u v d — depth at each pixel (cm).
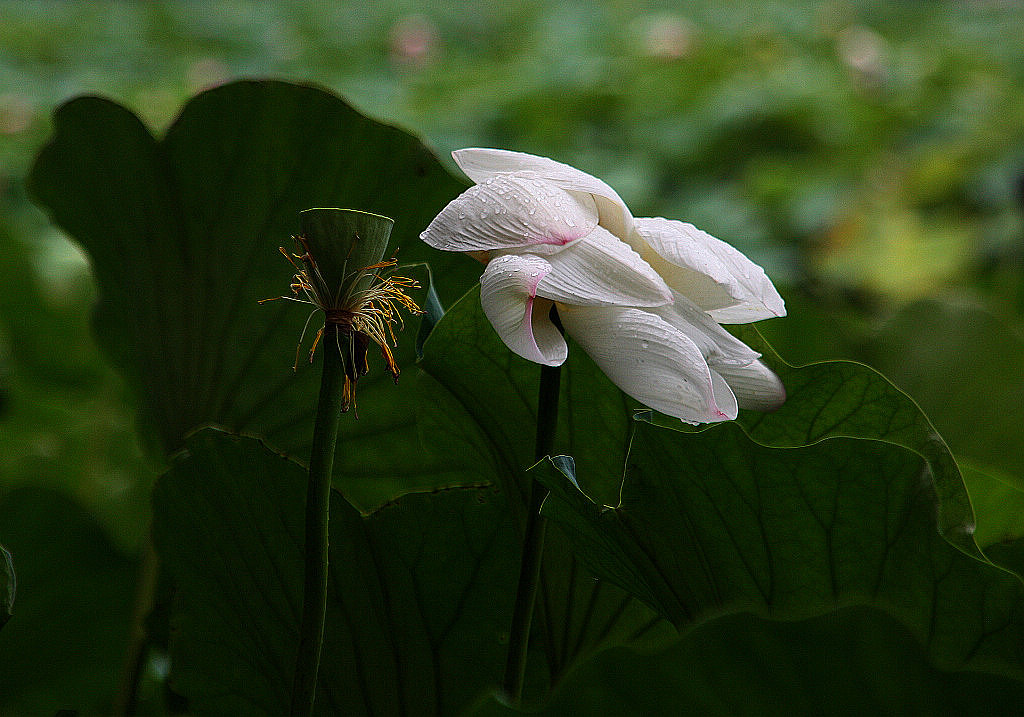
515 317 223
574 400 242
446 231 224
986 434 297
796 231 784
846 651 224
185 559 241
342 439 259
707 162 912
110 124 259
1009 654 227
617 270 224
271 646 240
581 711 226
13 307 450
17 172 785
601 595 241
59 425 442
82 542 267
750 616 225
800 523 228
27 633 264
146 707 266
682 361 223
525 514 240
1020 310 648
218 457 235
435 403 244
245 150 257
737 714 225
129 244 262
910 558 227
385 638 240
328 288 222
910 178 837
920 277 700
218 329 258
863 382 241
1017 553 237
